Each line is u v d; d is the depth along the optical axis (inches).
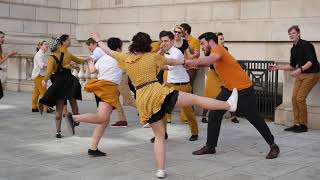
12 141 308.7
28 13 730.8
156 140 226.1
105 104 266.1
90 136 329.4
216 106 237.0
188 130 361.7
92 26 756.0
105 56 271.6
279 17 549.0
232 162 259.0
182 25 360.5
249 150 290.7
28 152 277.1
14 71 634.8
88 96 551.8
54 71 319.6
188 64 241.1
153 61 220.7
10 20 710.5
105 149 288.7
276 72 414.3
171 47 300.8
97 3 748.6
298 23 532.7
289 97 394.6
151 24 673.0
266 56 563.2
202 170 240.8
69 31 774.5
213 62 254.8
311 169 245.4
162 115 219.3
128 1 704.4
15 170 236.2
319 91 371.2
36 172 233.0
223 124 392.2
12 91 631.8
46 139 316.8
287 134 348.8
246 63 437.1
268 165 253.0
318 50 522.3
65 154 273.4
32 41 714.2
